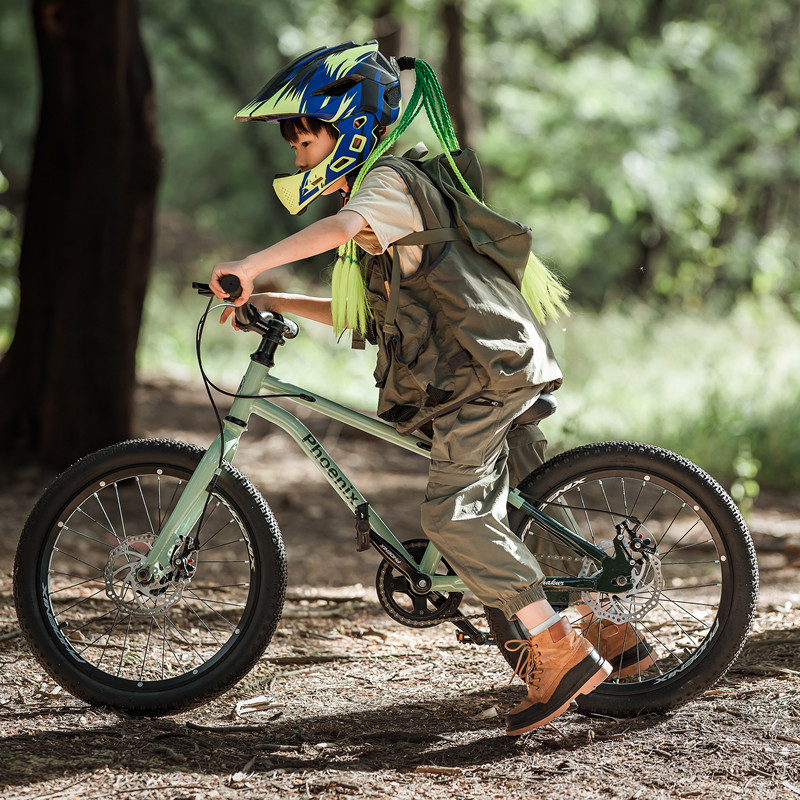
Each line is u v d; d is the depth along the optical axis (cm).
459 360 448
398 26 2527
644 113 3022
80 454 1105
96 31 1053
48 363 1114
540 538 506
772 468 1370
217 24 3709
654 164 2998
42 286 1129
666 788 415
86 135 1080
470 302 445
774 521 1173
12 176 3375
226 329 2058
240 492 489
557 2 2962
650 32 3553
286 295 514
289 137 475
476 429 451
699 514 494
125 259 1099
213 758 443
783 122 3419
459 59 2352
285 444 1412
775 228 3953
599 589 492
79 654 496
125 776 420
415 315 448
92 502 1018
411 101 480
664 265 3869
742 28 3575
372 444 1437
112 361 1108
